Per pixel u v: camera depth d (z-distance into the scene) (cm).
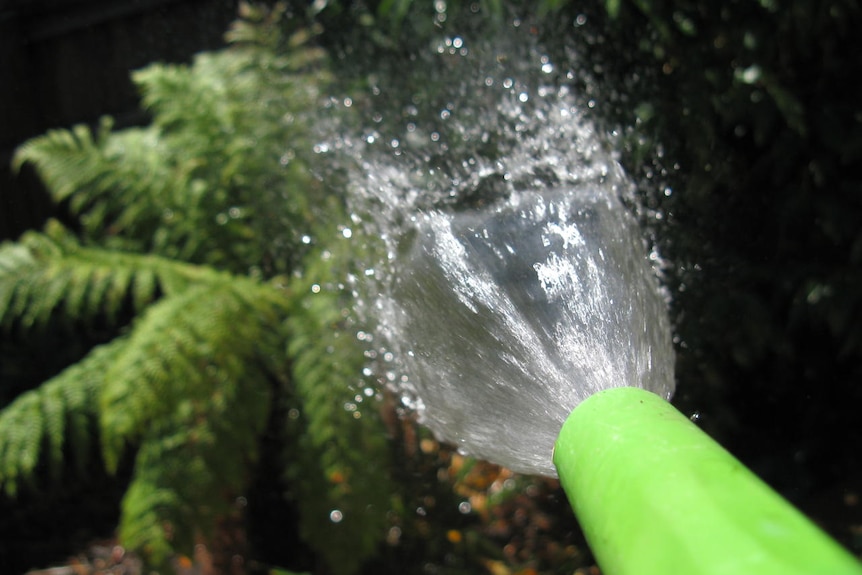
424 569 288
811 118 241
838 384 268
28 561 343
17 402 278
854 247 240
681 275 253
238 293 276
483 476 310
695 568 48
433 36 297
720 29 236
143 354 256
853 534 241
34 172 441
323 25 325
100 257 289
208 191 311
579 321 110
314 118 306
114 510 359
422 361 125
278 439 309
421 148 280
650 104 252
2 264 282
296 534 308
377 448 271
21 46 447
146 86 335
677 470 58
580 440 73
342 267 273
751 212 256
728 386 270
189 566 307
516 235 120
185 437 258
